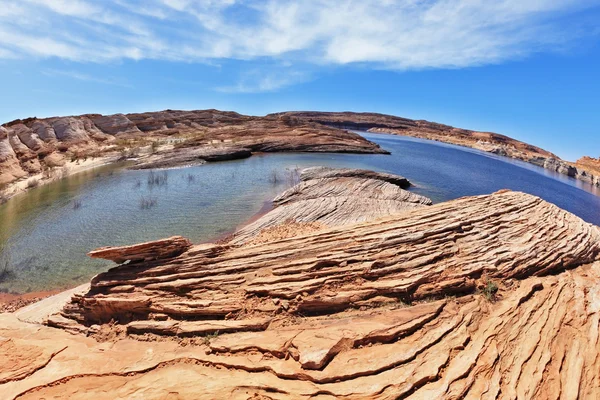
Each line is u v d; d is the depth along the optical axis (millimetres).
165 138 64188
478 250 12109
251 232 19406
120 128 67000
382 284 10312
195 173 38219
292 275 10961
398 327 8734
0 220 23797
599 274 12539
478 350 8141
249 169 40125
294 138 59844
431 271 10805
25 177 36969
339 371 7543
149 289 11047
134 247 11609
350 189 26625
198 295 10633
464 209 15453
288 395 7109
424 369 7504
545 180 51531
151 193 29828
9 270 16609
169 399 7320
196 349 8984
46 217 24109
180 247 12438
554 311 9945
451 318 9328
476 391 7051
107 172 40219
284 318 9766
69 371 8359
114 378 8109
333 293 10180
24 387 7906
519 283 11203
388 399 6812
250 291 10477
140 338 9750
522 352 8250
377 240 12305
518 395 7078
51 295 14414
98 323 10680
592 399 7301
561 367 8031
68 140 52188
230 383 7590
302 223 19922
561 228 14625
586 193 45750
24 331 10453
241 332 9406
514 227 14094
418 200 25297
